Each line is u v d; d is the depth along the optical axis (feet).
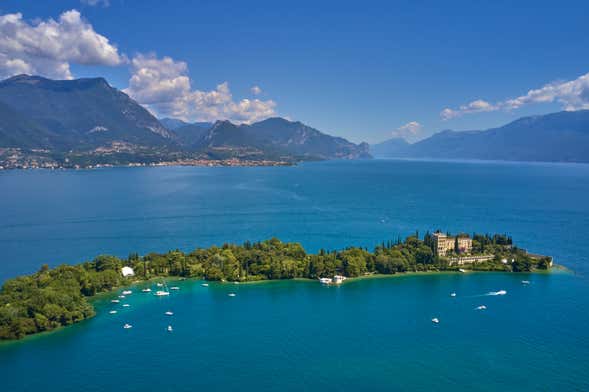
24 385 597.52
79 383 602.85
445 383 604.49
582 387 595.47
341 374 625.00
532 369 634.84
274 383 604.49
